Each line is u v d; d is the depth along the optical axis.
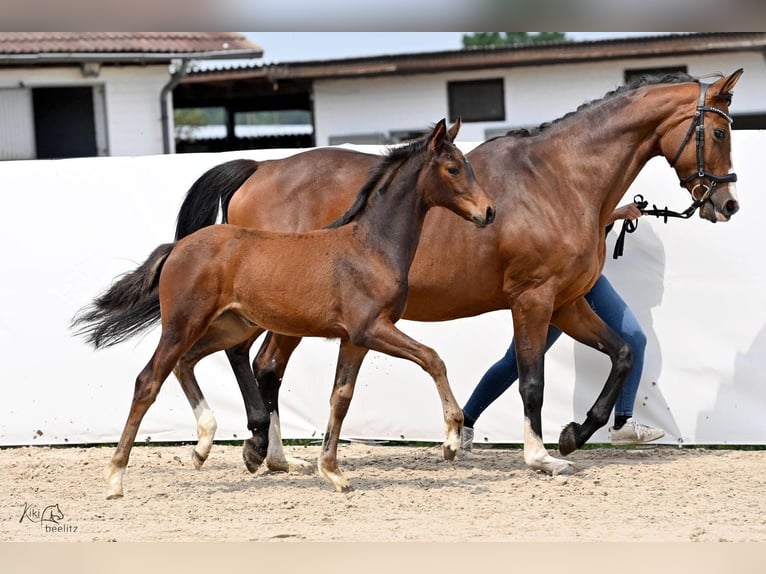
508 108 30.27
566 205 9.26
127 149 26.66
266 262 8.41
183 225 10.07
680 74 9.66
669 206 10.92
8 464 10.28
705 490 8.74
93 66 25.77
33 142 25.84
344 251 8.38
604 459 10.36
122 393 11.48
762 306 10.80
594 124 9.45
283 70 29.23
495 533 7.31
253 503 8.39
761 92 28.27
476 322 11.09
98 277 11.47
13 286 11.48
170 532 7.46
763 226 10.78
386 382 11.27
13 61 24.88
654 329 10.97
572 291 9.37
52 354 11.49
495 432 11.20
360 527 7.54
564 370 11.06
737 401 10.86
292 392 11.41
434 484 9.05
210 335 9.16
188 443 11.57
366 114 30.84
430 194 8.45
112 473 8.62
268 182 9.84
